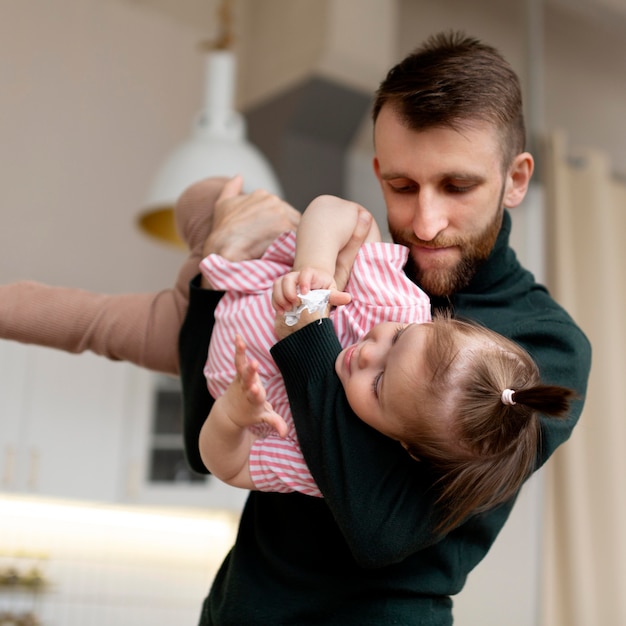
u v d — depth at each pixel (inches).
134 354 48.9
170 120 158.1
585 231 131.9
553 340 42.8
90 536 161.3
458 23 151.4
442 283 41.6
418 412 35.9
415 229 40.3
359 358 37.1
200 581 165.8
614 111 161.3
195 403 44.2
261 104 150.4
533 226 130.9
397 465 36.7
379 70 143.6
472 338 37.5
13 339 48.8
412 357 36.3
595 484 123.5
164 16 160.4
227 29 132.6
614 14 142.2
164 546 165.5
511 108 41.6
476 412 35.8
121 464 141.0
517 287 44.9
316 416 36.9
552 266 128.3
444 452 36.1
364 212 42.7
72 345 49.0
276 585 40.2
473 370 36.3
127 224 152.1
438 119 39.0
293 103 144.2
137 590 162.1
